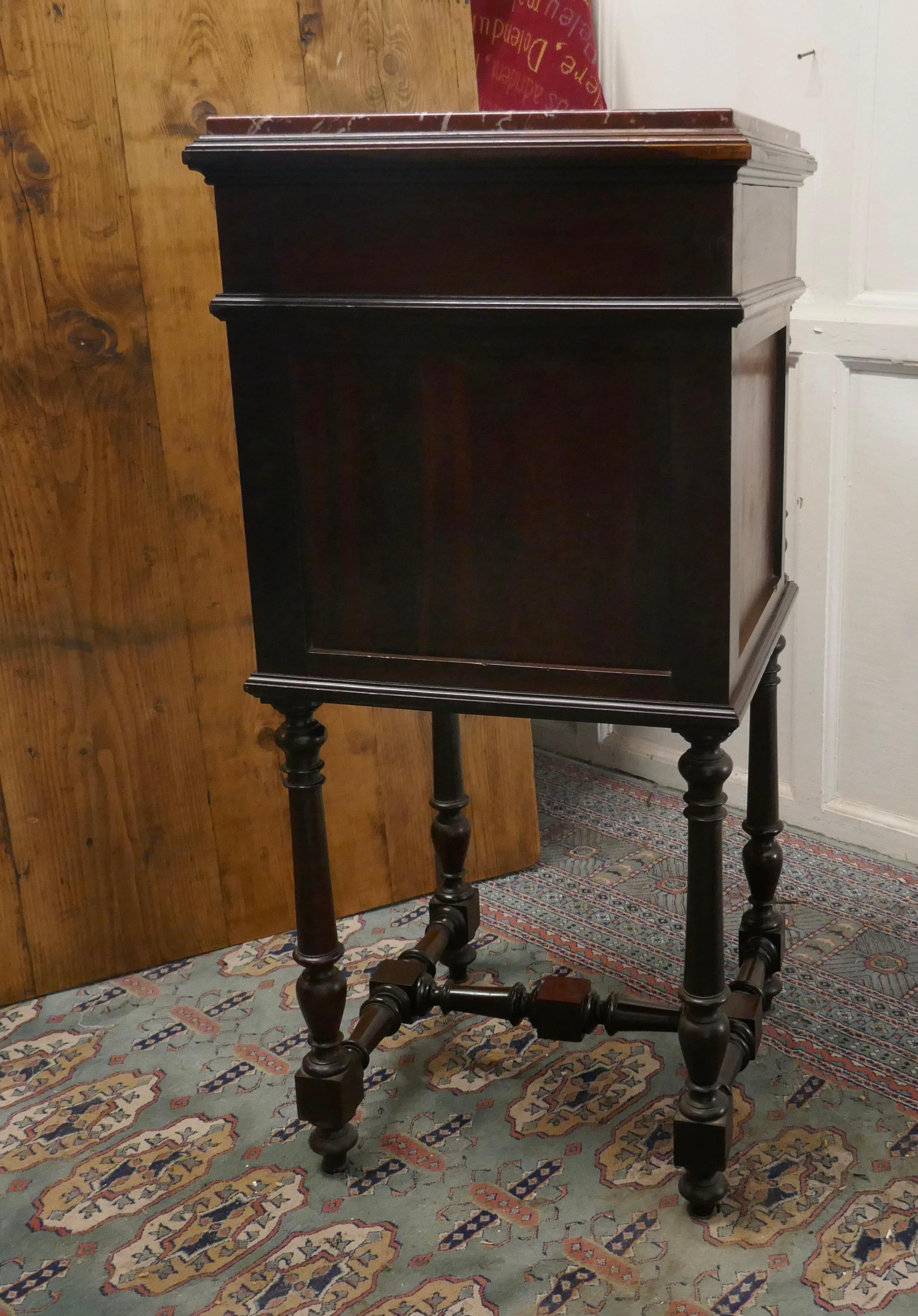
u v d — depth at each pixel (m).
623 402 1.33
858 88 2.22
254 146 1.34
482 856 2.56
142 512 2.14
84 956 2.25
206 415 2.15
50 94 1.96
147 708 2.21
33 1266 1.60
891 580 2.43
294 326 1.40
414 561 1.47
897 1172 1.69
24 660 2.11
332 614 1.52
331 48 2.15
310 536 1.50
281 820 2.35
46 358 2.03
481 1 2.71
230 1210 1.68
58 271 2.02
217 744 2.27
